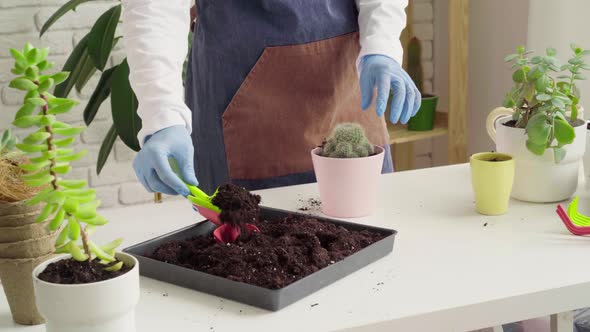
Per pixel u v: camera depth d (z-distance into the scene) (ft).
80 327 2.75
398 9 5.28
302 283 3.35
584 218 4.29
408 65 9.86
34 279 2.77
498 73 9.49
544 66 4.56
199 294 3.49
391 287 3.49
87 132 9.22
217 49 5.29
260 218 4.28
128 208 4.72
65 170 2.77
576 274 3.59
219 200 3.87
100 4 9.02
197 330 3.15
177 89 4.51
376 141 5.80
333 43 5.36
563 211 4.11
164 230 4.31
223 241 3.90
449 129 9.56
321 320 3.20
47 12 8.79
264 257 3.52
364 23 5.25
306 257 3.59
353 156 4.37
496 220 4.33
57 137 9.09
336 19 5.35
